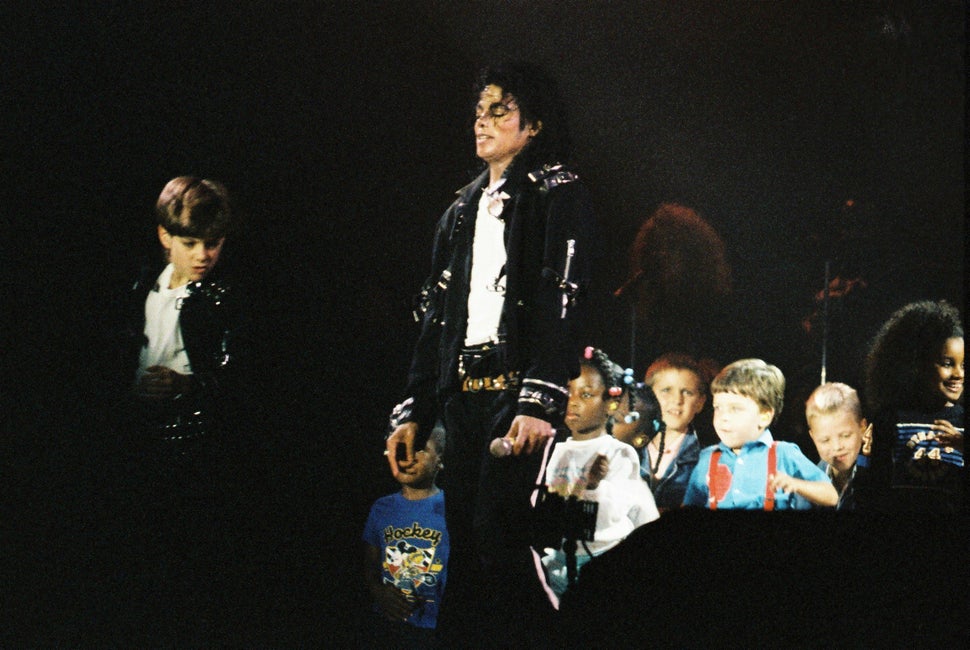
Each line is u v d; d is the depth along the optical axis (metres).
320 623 12.13
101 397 13.84
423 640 11.18
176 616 12.29
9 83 14.34
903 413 12.77
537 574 8.69
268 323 14.03
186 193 13.80
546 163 9.44
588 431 12.46
